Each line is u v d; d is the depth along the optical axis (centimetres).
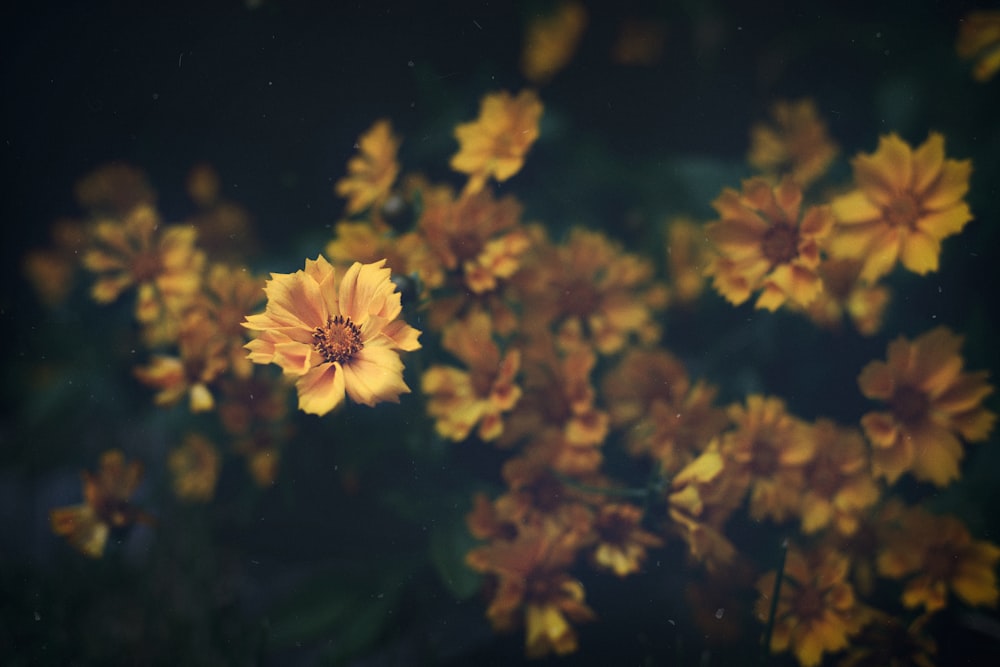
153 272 75
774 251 68
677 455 69
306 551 75
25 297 93
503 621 69
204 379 73
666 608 72
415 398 72
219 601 80
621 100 83
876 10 81
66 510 73
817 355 75
